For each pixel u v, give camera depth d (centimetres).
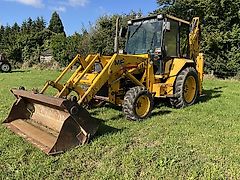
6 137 531
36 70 2714
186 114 731
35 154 454
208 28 2739
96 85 579
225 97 1015
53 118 550
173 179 380
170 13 2858
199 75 913
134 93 646
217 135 557
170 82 792
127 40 830
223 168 412
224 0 2628
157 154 456
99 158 445
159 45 765
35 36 4566
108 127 595
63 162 429
